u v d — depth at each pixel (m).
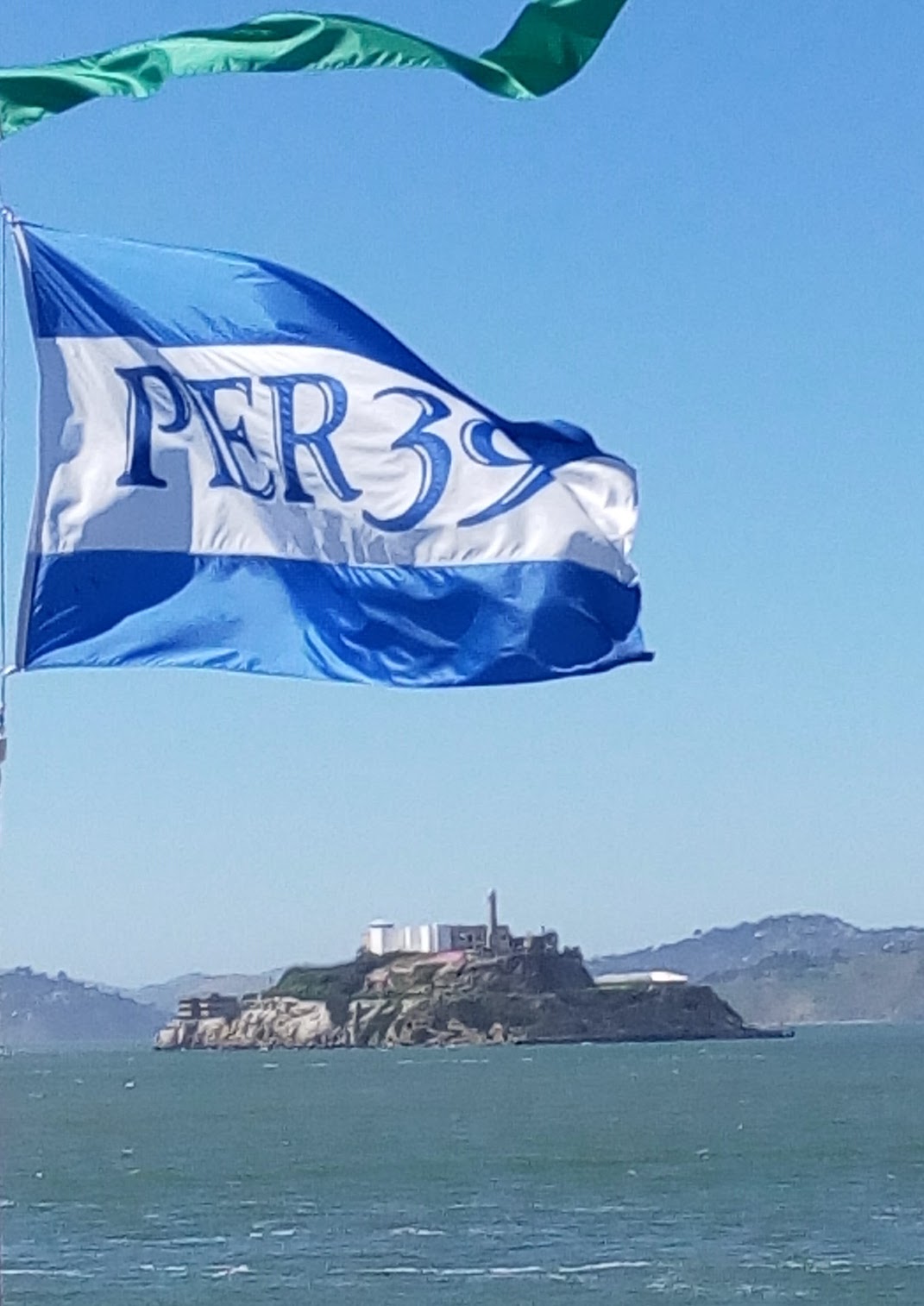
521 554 16.62
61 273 15.98
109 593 15.88
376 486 16.45
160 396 16.03
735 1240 76.25
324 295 16.42
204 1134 145.00
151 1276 67.44
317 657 16.22
